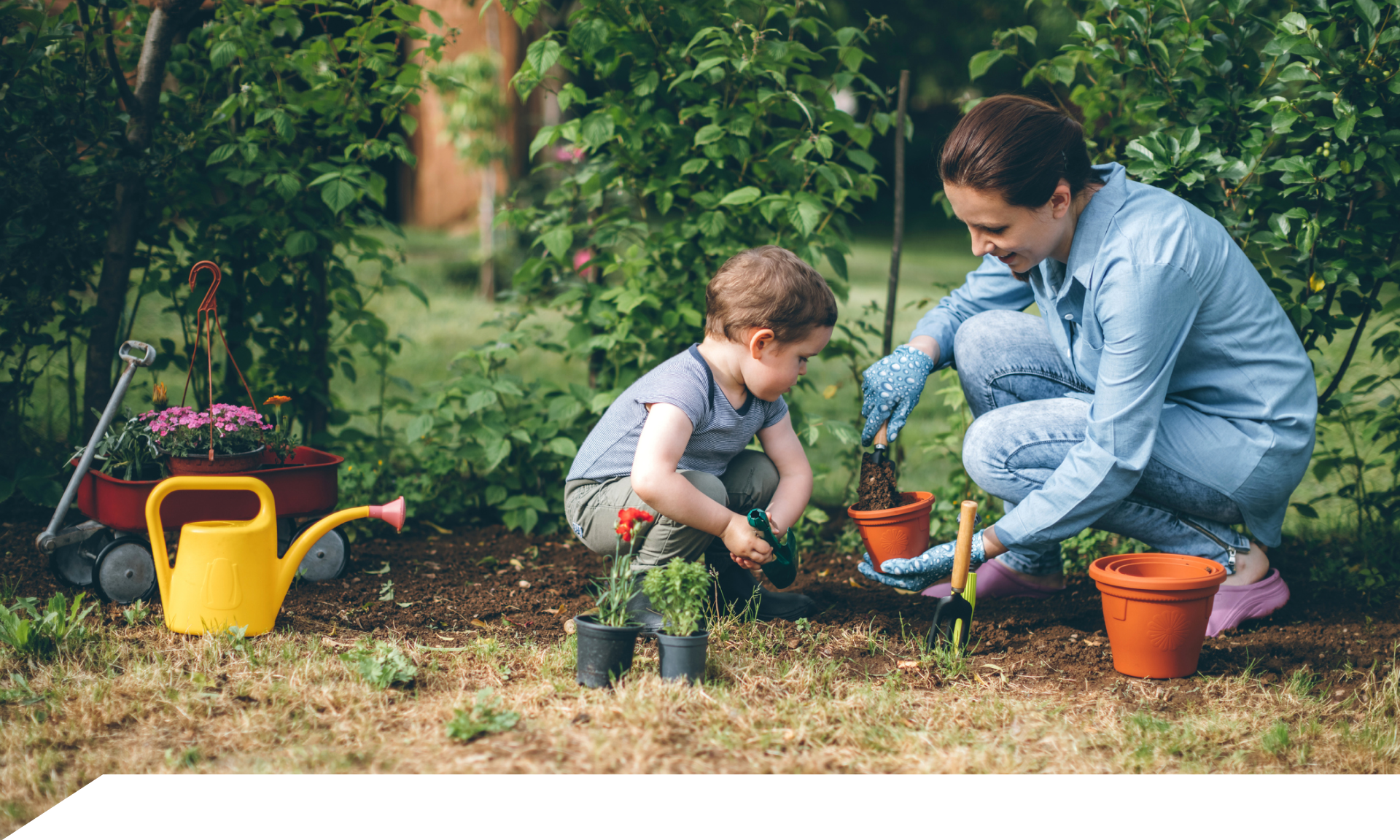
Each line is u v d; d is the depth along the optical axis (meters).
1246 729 2.26
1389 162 3.02
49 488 3.49
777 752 2.11
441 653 2.66
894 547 2.81
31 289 3.58
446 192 13.38
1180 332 2.54
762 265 2.60
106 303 3.74
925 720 2.29
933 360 3.06
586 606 3.12
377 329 4.17
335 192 3.58
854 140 3.84
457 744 2.12
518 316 4.17
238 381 4.05
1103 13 3.48
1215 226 2.61
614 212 3.90
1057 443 2.81
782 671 2.55
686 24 3.65
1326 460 3.71
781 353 2.62
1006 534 2.68
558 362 6.79
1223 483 2.72
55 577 3.13
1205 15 3.15
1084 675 2.59
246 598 2.68
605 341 3.74
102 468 3.10
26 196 3.46
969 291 3.18
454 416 3.91
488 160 9.38
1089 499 2.59
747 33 3.58
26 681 2.37
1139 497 2.86
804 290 2.58
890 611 3.10
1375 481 4.20
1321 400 3.49
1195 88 3.26
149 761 2.04
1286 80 3.12
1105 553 3.56
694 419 2.63
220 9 3.78
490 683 2.46
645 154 3.83
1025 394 3.01
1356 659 2.70
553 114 9.78
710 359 2.70
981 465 2.90
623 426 2.82
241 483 2.73
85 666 2.46
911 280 11.05
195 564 2.65
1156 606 2.47
